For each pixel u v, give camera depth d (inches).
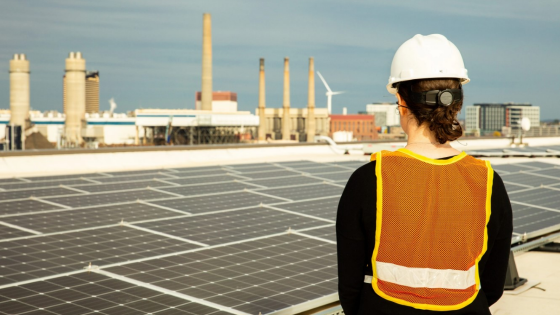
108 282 317.7
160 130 6806.1
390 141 2287.2
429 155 122.6
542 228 484.7
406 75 124.6
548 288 426.0
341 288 126.3
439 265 117.7
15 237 410.6
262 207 556.7
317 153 1712.6
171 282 321.4
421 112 122.7
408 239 117.5
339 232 124.0
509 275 419.8
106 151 1176.8
